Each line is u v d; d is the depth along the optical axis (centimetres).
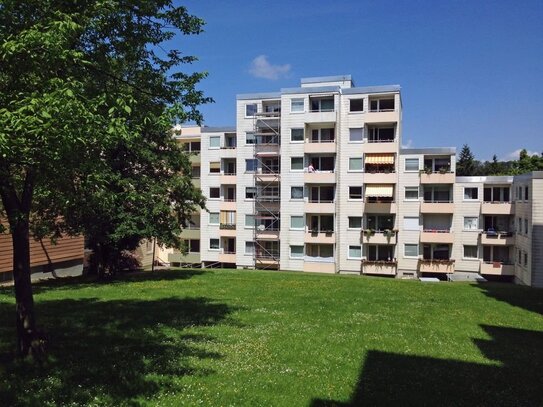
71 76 867
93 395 810
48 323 1395
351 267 5403
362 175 5312
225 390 866
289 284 2717
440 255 5322
